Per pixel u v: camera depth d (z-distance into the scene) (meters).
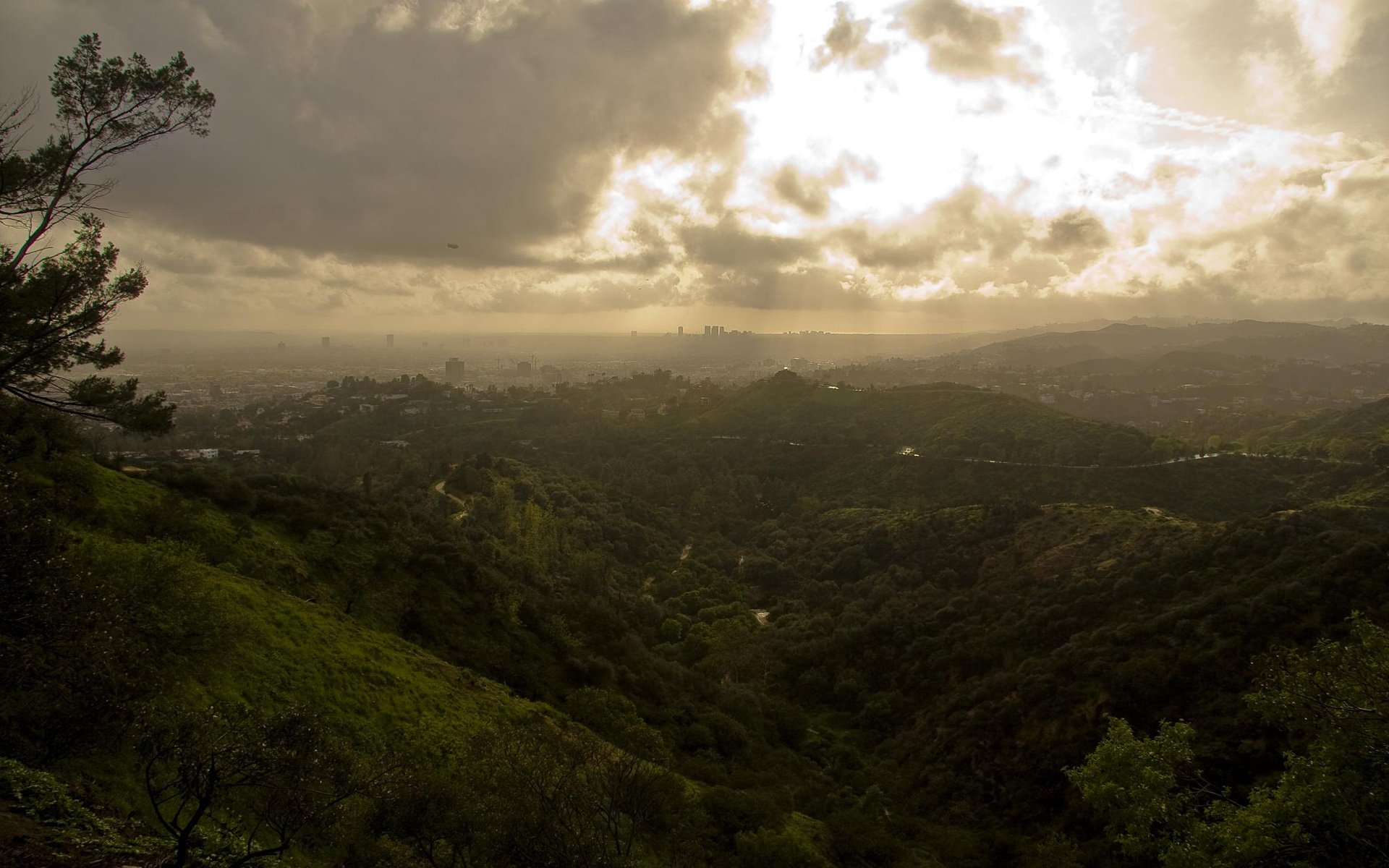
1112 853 28.95
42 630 11.64
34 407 22.08
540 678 40.94
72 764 13.65
